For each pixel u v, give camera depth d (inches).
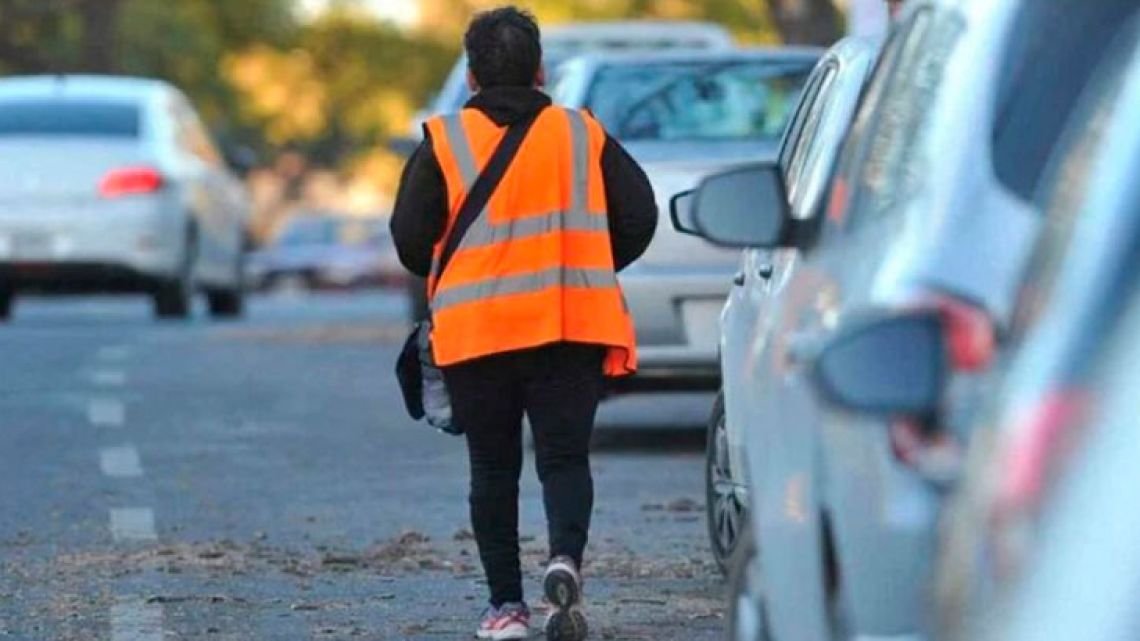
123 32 5034.5
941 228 522.9
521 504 1205.1
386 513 1171.9
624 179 845.8
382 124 6515.8
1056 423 418.6
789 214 655.8
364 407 1635.1
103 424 1525.6
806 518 569.9
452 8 6289.4
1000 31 546.0
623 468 1336.1
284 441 1450.5
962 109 539.8
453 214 834.2
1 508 1183.6
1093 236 429.1
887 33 645.9
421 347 854.5
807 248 645.9
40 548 1070.4
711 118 1395.2
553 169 834.2
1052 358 425.1
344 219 5994.1
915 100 575.5
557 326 828.6
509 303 829.8
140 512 1170.6
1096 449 409.4
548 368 836.6
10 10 4340.6
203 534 1107.9
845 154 636.1
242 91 6220.5
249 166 2802.7
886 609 513.0
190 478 1289.4
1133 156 432.1
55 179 2404.0
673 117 1393.9
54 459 1362.0
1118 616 394.9
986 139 532.1
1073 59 534.3
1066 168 468.4
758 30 4313.5
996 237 516.4
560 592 832.9
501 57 840.3
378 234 5940.0
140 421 1541.6
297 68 6368.1
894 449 512.1
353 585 984.9
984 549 436.5
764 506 622.8
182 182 2471.7
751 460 658.2
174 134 2518.5
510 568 860.0
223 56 5644.7
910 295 514.0
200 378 1815.9
